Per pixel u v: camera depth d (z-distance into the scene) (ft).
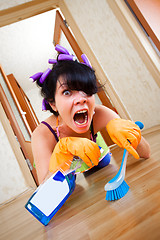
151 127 4.29
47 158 1.84
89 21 4.90
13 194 4.36
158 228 0.75
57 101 1.55
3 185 4.35
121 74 4.63
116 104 4.91
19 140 4.69
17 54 9.45
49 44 9.49
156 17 4.20
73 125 1.52
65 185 1.62
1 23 4.75
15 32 7.86
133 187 1.30
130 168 1.79
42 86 1.77
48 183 1.53
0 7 4.70
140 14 4.07
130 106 4.72
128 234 0.79
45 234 1.25
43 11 5.17
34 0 4.88
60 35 6.01
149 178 1.33
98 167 2.82
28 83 13.60
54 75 1.53
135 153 1.47
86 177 2.66
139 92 4.39
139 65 4.20
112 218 1.02
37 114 15.35
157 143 2.47
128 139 1.57
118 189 1.25
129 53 4.31
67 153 1.67
